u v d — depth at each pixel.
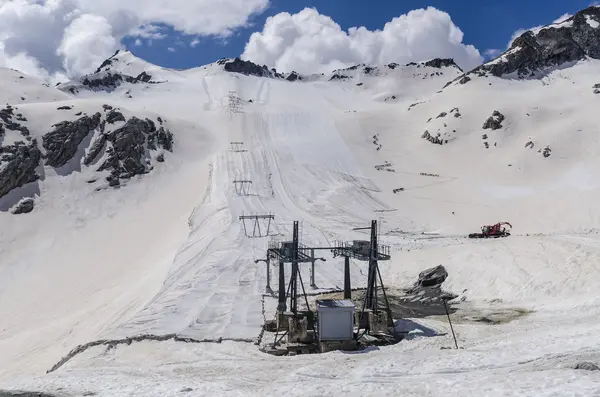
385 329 33.16
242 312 38.28
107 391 20.78
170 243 73.88
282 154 119.81
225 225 68.88
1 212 87.06
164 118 138.12
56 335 46.00
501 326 33.22
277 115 155.75
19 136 101.75
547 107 138.75
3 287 66.31
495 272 44.62
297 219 77.25
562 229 78.81
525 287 40.62
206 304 39.66
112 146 110.88
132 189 103.31
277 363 26.73
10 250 76.94
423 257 52.84
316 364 24.73
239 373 24.34
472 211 93.75
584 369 18.34
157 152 118.50
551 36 187.50
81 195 97.19
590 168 104.94
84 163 105.50
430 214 93.00
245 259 53.78
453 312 38.72
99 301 56.00
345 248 37.16
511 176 110.38
